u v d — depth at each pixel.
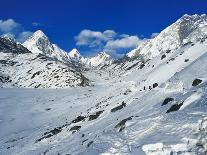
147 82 63.97
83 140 40.03
